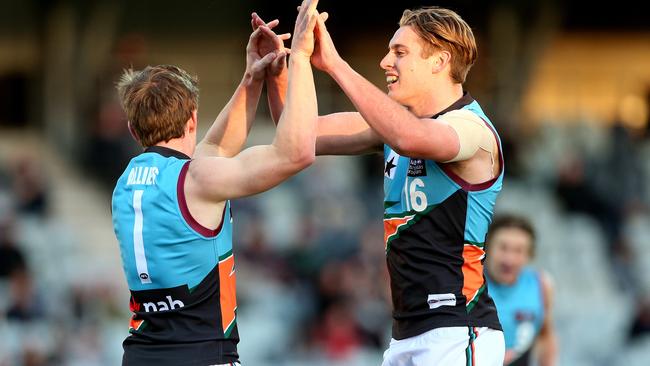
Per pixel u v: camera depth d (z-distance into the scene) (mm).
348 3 68562
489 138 16688
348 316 44906
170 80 16109
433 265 16781
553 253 54906
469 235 16844
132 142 55406
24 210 52906
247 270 48281
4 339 42250
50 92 65062
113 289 45875
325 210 52438
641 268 55156
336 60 15773
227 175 15312
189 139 16312
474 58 17125
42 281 47875
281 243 51000
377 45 69062
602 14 71062
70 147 62375
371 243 48438
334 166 57062
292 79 15312
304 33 15336
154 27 65750
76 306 44562
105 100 55875
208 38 66375
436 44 16797
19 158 58312
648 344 45375
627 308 49344
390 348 17438
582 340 47000
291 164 15117
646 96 70812
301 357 44625
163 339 15641
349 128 17938
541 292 25078
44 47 65750
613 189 57781
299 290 46969
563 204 56906
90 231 54812
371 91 15727
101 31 65062
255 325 45469
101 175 56094
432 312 16766
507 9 65250
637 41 71375
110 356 42906
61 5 64625
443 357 16594
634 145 61875
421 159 16812
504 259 24531
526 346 24969
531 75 65625
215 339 15688
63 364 42000
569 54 71125
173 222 15523
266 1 66875
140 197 15750
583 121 65312
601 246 55531
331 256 47719
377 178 55594
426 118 16547
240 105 17453
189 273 15633
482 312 17016
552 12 65375
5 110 66562
